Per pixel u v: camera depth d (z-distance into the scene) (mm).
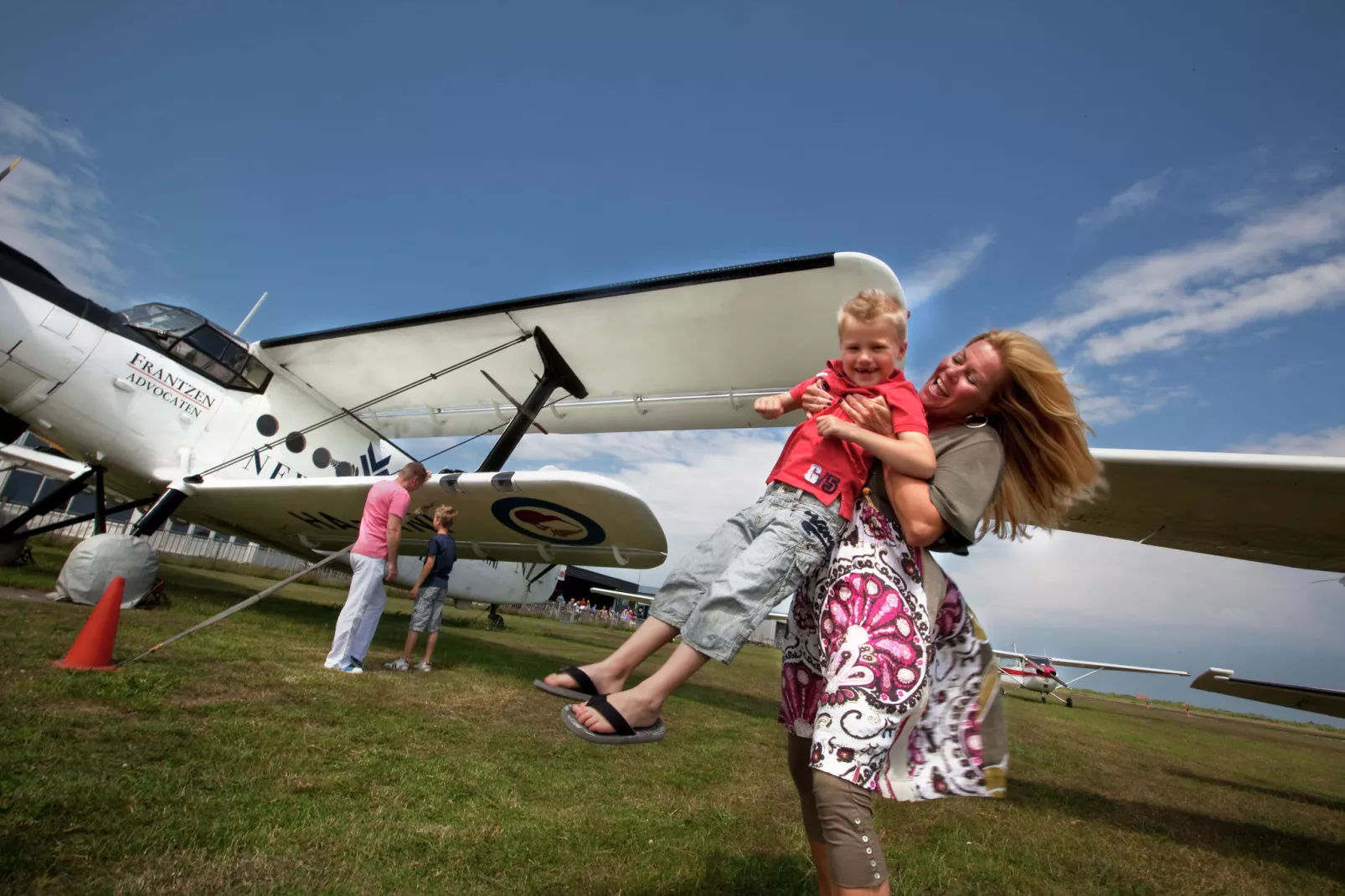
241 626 5789
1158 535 4395
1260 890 2895
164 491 7164
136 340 6770
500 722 3838
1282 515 3736
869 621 1241
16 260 6285
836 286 5324
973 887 2408
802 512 1288
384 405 8742
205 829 1844
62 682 3000
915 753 1304
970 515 1232
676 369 6969
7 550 7629
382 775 2584
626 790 2939
